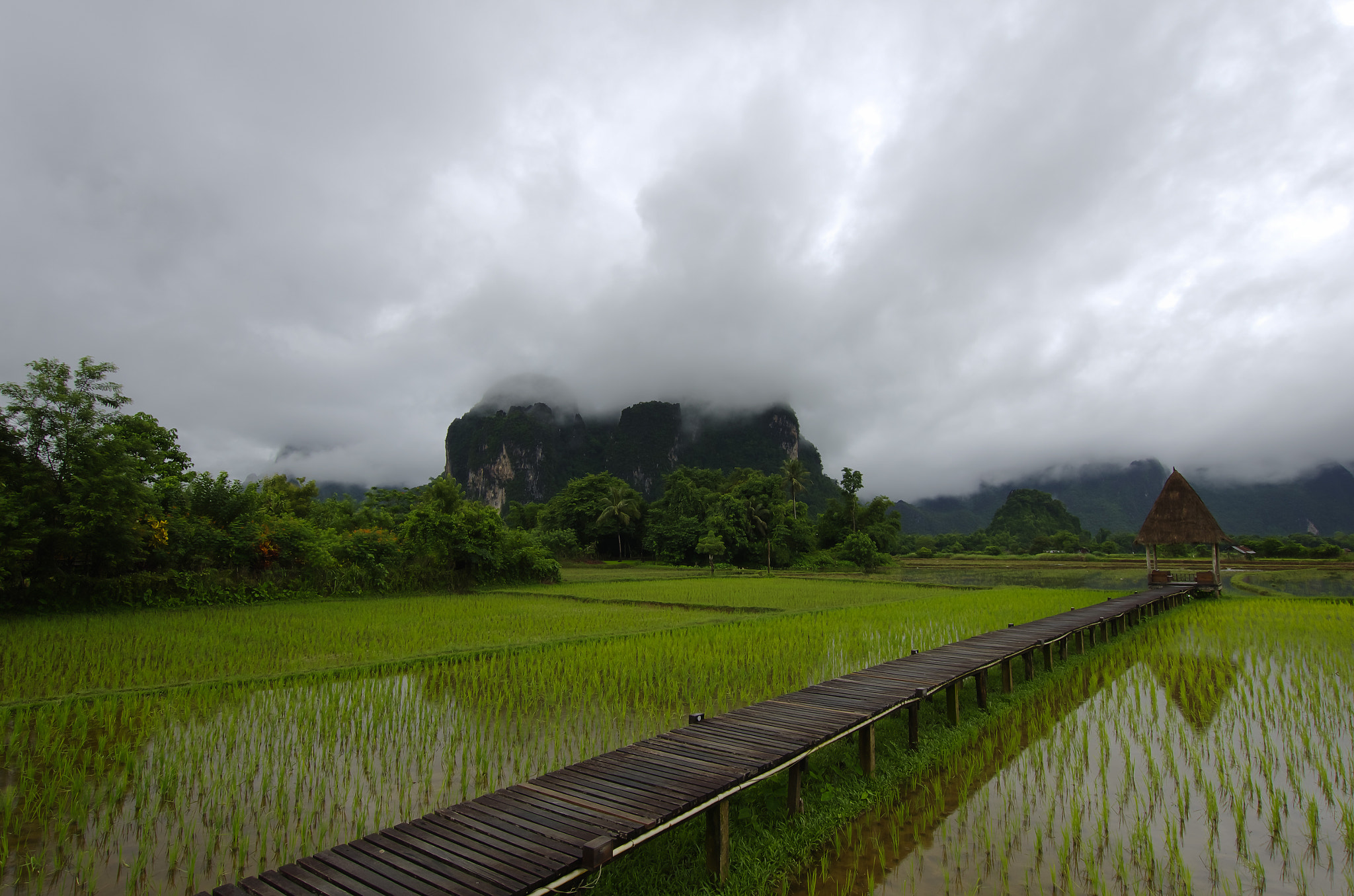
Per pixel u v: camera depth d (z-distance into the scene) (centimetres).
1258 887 446
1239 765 661
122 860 457
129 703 816
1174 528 2273
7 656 1080
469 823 406
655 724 760
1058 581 3397
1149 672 1076
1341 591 2711
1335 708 847
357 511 4259
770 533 5306
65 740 691
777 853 476
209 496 2136
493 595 2345
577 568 4878
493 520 2780
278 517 2298
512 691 900
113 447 1709
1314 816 527
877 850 504
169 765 626
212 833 495
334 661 1077
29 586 1551
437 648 1187
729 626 1454
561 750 671
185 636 1281
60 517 1595
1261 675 1038
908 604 1944
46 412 1628
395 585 2375
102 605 1645
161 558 1827
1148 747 721
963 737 747
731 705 835
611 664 1059
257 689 897
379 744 693
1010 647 966
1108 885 451
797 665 1058
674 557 5359
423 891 333
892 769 641
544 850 371
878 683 755
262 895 332
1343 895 438
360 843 384
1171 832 523
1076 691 968
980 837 523
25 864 446
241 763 636
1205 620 1627
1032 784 625
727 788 459
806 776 624
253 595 1962
